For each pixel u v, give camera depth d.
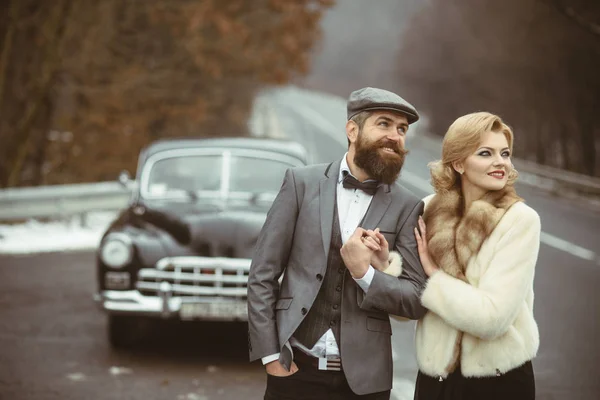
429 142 60.88
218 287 7.75
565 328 9.66
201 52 25.95
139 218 8.41
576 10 35.94
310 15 28.89
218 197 8.88
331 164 4.09
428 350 3.89
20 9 22.17
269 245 3.95
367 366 3.84
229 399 6.70
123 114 25.67
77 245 15.80
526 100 50.84
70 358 7.98
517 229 3.78
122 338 8.31
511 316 3.72
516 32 46.41
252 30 27.77
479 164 3.84
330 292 3.90
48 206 16.98
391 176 3.87
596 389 7.26
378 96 3.84
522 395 3.82
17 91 23.19
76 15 23.06
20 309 10.22
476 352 3.81
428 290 3.80
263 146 9.35
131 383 7.13
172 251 7.80
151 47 26.20
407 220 3.96
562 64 43.12
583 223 21.45
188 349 8.45
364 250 3.74
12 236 16.58
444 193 3.95
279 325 3.85
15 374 7.37
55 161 26.17
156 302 7.75
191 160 9.22
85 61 23.58
